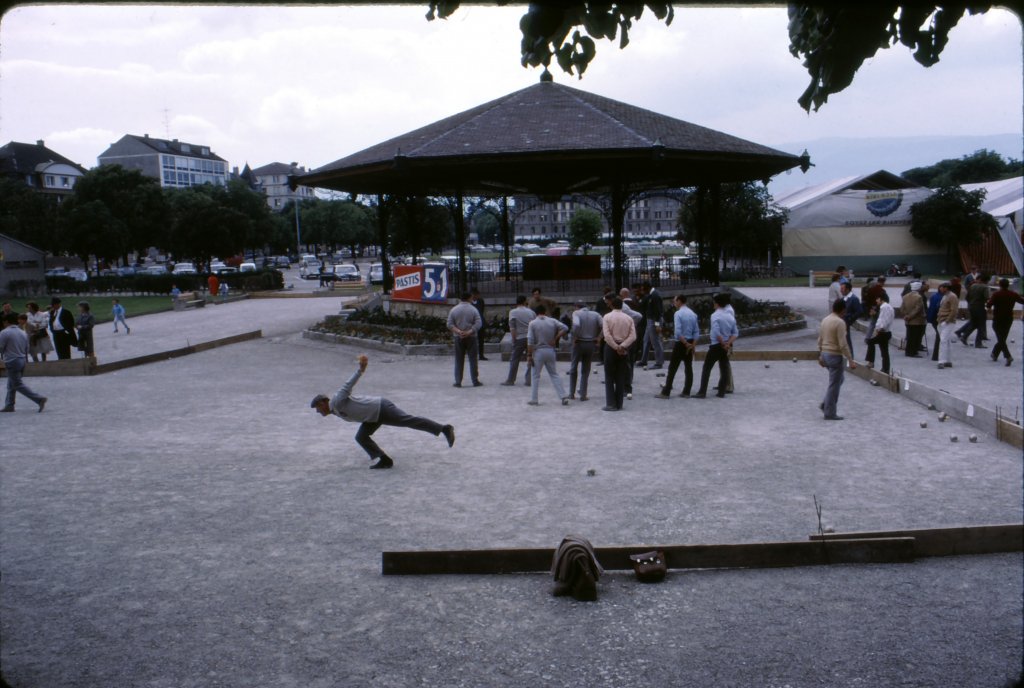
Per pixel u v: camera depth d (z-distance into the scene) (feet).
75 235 248.52
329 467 37.14
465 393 55.47
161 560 25.88
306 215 441.68
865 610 21.35
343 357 76.74
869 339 58.54
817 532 27.02
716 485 32.86
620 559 24.49
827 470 34.68
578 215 249.96
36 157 391.24
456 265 110.83
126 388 60.90
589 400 52.13
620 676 18.25
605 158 79.46
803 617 21.06
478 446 40.32
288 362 74.18
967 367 61.98
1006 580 23.03
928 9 10.58
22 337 51.98
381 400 36.11
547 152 79.56
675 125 94.79
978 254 184.03
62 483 35.09
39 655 19.57
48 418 49.78
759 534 27.14
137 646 20.04
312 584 23.82
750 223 194.18
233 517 30.14
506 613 21.77
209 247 262.26
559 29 11.69
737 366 65.82
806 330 90.63
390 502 31.63
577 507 30.50
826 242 195.21
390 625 21.12
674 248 318.04
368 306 121.08
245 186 332.19
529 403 51.26
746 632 20.30
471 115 97.14
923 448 38.04
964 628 20.02
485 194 119.96
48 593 23.32
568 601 22.48
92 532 28.66
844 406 48.55
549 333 50.06
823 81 11.25
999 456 36.35
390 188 104.83
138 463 38.42
